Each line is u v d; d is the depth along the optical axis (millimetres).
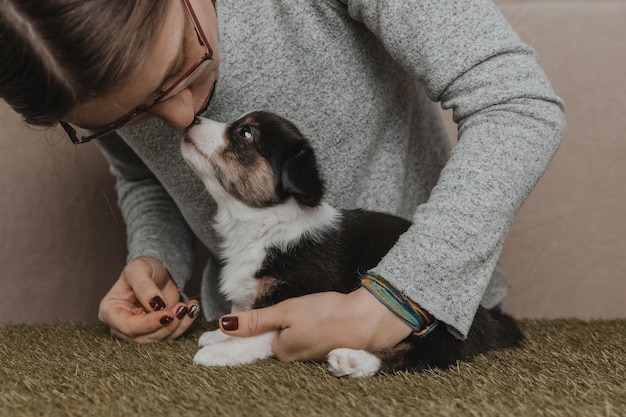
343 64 1792
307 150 1768
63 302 2660
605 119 2604
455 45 1538
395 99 1919
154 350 1673
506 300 2686
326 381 1351
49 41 1188
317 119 1829
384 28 1606
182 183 2002
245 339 1566
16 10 1173
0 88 1249
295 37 1764
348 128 1838
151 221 2133
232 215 1826
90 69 1217
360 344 1418
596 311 2645
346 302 1428
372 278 1437
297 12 1746
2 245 2617
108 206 2635
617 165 2607
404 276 1387
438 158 2080
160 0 1252
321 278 1688
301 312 1465
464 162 1440
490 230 1404
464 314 1401
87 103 1302
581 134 2615
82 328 1976
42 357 1580
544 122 1479
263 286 1722
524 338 1798
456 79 1544
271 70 1792
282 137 1803
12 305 2635
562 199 2637
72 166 2605
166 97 1382
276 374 1400
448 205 1402
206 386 1318
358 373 1400
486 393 1261
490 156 1432
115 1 1207
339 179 1885
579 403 1199
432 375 1409
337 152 1862
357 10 1683
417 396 1251
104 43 1205
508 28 1578
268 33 1769
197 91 1514
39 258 2641
